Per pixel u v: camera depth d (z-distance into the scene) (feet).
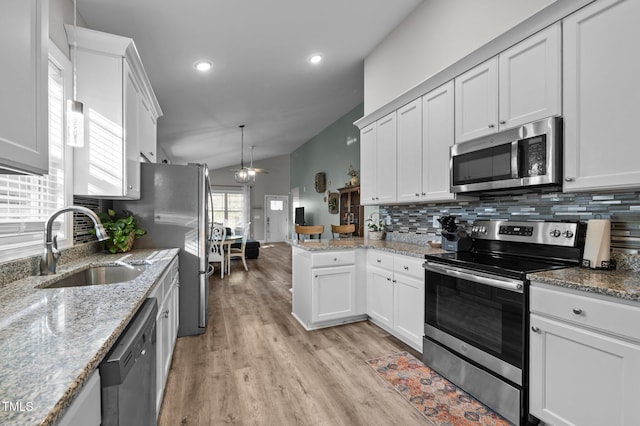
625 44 4.59
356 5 9.21
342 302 9.78
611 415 4.06
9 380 2.01
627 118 4.58
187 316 9.29
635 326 3.84
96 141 7.06
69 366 2.21
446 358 6.73
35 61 3.38
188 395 6.28
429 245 9.37
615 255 5.43
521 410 5.14
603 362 4.15
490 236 7.34
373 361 7.62
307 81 13.99
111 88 7.14
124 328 3.20
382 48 11.48
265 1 8.36
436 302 7.00
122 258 7.13
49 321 3.11
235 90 13.89
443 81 7.93
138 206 9.04
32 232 5.62
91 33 6.79
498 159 6.41
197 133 19.75
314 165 26.27
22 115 3.15
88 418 2.32
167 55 10.47
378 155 10.56
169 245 9.21
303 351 8.19
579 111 5.15
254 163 35.73
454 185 7.50
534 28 5.80
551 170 5.41
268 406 5.93
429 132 8.41
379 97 11.69
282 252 28.12
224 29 9.37
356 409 5.83
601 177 4.87
